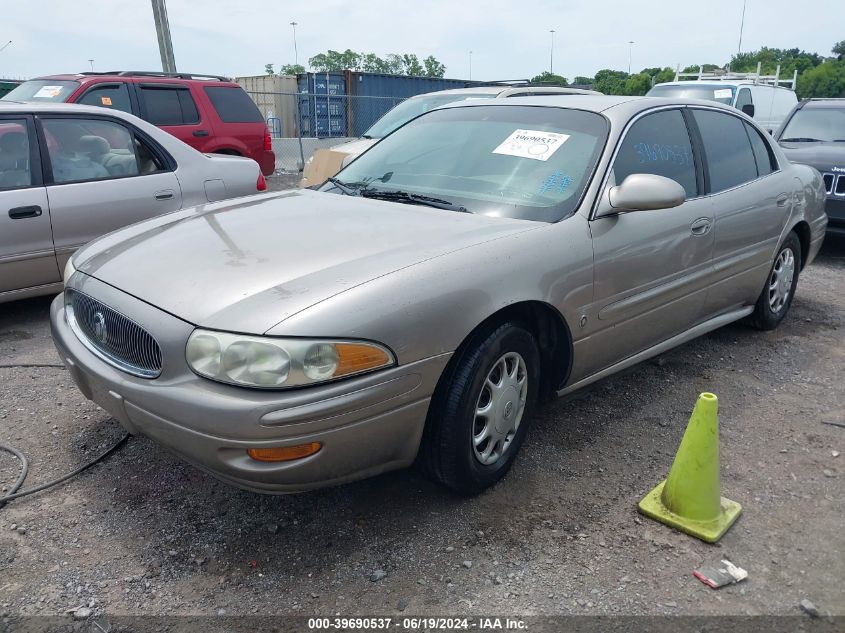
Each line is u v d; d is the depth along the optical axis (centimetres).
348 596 239
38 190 487
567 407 382
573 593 241
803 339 503
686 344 485
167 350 239
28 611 229
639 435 354
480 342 274
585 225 315
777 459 333
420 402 255
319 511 285
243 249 279
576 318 313
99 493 295
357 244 278
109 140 535
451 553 261
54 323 307
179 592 240
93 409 369
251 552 260
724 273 418
